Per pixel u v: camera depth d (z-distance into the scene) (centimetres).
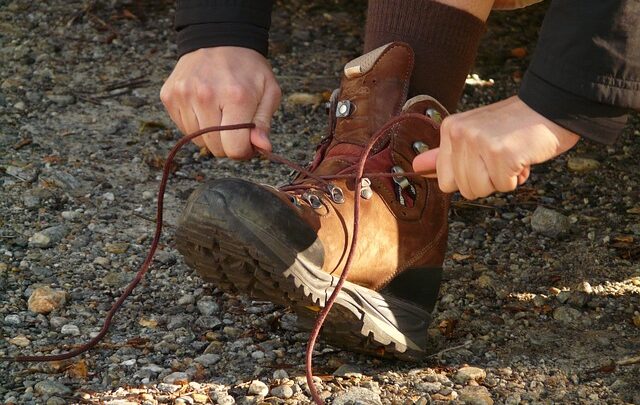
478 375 262
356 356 274
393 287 270
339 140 271
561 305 306
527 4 292
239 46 261
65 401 247
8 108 442
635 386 261
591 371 269
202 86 256
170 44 509
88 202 370
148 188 384
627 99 196
